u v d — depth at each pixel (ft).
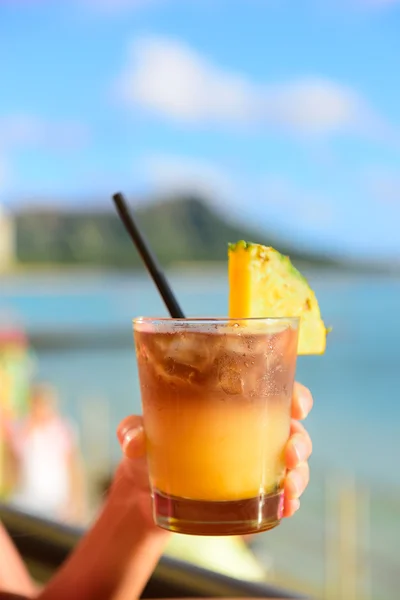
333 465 59.47
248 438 3.21
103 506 4.79
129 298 261.85
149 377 3.36
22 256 388.16
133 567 4.46
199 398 3.19
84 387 94.32
